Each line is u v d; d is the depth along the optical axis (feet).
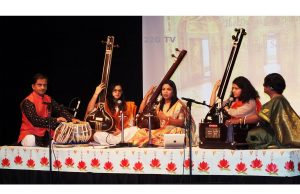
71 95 35.40
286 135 27.94
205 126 27.68
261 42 32.94
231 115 30.01
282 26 32.65
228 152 26.53
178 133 29.96
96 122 32.01
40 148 29.55
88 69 35.37
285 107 28.43
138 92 34.81
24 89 35.40
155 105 31.58
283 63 32.65
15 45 35.14
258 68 32.96
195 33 33.96
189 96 33.99
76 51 35.42
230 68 33.01
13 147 30.35
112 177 28.35
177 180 27.45
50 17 35.40
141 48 34.78
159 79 34.40
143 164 27.71
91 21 35.24
